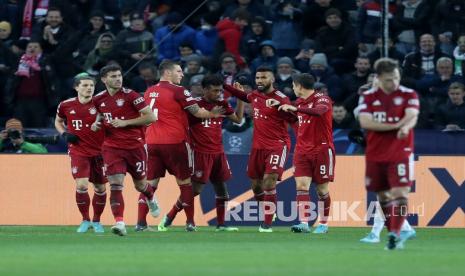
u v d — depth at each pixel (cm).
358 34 6619
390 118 3478
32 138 5647
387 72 3447
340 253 3378
